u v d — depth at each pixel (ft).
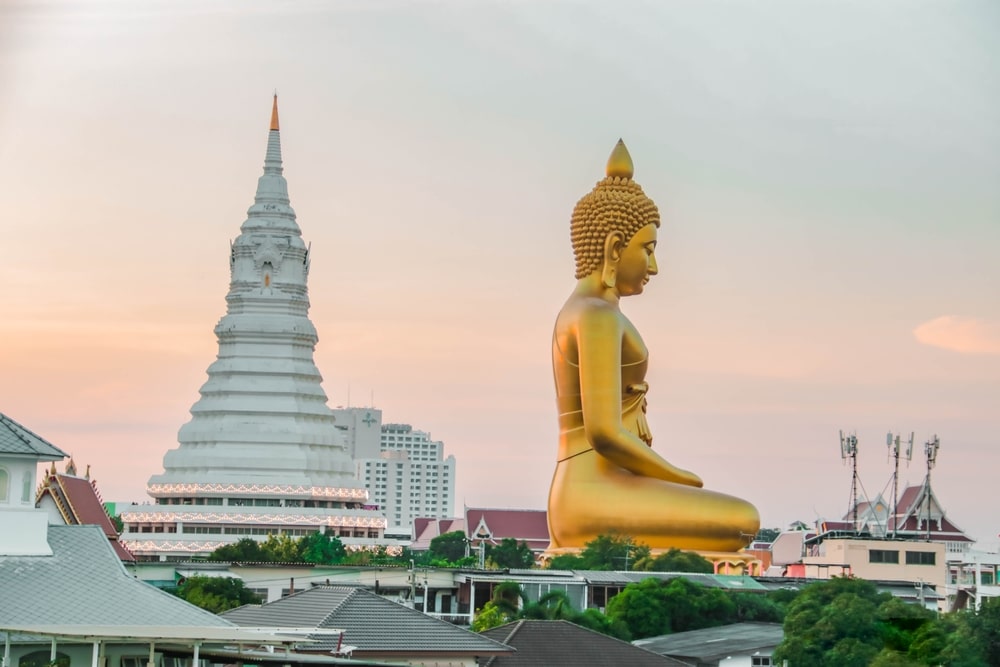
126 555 645.51
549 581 591.37
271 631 276.82
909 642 428.97
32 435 289.12
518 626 374.22
